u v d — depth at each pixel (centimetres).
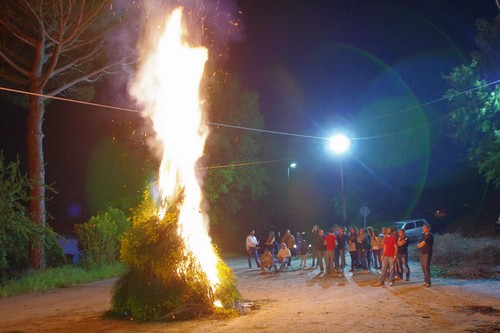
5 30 2472
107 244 2698
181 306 1148
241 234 5053
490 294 1357
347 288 1623
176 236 1191
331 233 2072
